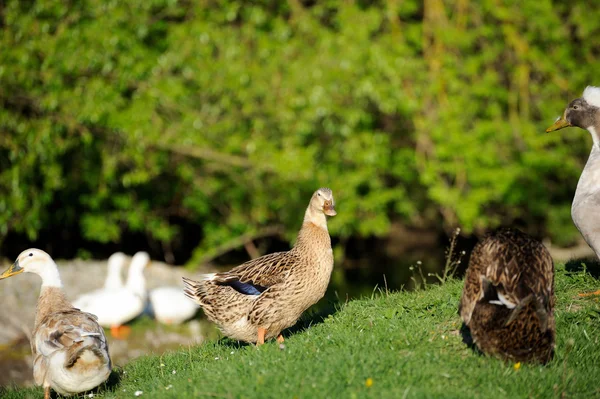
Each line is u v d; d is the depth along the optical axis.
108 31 18.84
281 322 7.76
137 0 19.41
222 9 21.16
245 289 7.68
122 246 25.19
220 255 25.39
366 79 19.66
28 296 16.11
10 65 18.14
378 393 5.71
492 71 21.61
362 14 20.38
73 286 18.00
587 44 22.22
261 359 6.69
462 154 20.69
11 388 8.92
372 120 22.14
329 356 6.48
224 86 20.30
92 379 7.07
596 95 8.52
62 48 18.45
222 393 5.96
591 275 8.74
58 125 19.09
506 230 6.55
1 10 19.05
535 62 21.50
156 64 20.36
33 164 19.33
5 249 23.34
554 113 21.62
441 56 20.83
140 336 14.80
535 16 21.11
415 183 24.41
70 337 7.08
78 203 23.14
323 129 22.20
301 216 23.11
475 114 22.11
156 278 20.23
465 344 6.89
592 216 7.92
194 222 25.78
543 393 5.82
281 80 20.62
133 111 19.44
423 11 23.42
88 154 21.58
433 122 21.00
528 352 6.06
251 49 21.33
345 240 25.53
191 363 7.60
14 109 19.48
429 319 7.61
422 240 25.58
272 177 22.53
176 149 20.80
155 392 6.55
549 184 23.80
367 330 7.56
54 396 7.97
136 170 20.88
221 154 20.95
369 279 21.22
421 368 6.23
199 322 16.17
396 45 20.27
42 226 21.30
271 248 25.78
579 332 7.00
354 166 22.48
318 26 21.06
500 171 21.11
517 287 5.96
